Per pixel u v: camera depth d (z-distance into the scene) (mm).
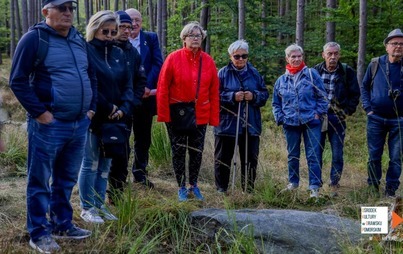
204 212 3820
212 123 4438
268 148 7262
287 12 18062
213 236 3615
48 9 2855
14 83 2779
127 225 3521
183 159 4422
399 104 4637
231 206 4324
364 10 10000
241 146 4766
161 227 3613
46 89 2889
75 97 2973
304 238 3529
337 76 5156
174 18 17203
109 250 3225
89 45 3496
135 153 4859
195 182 4539
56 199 3295
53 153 3000
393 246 3332
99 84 3494
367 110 4848
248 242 3363
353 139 8305
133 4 33688
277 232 3570
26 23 23297
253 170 4777
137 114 4762
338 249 3436
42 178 3041
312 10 15492
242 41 4641
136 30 4691
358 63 10141
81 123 3115
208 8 15211
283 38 17484
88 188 3639
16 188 4750
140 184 4820
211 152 6215
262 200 4523
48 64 2877
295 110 4770
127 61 3701
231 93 4570
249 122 4656
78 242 3299
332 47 5102
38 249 3064
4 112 8500
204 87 4316
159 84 4309
